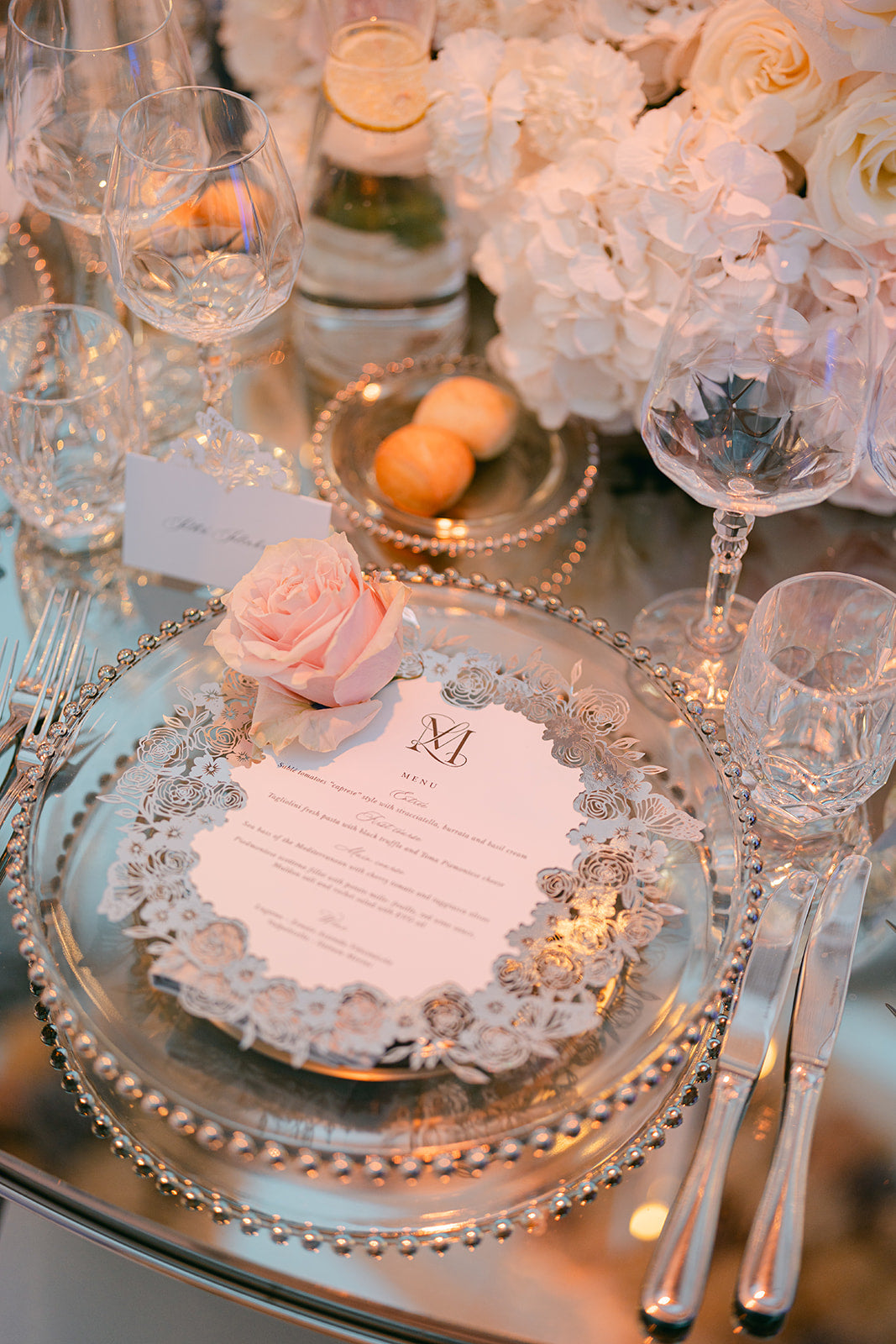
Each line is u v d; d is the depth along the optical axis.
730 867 0.52
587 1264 0.45
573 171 0.69
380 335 0.86
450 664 0.59
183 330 0.67
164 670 0.59
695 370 0.60
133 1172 0.47
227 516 0.67
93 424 0.69
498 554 0.74
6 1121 0.48
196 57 0.98
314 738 0.53
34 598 0.71
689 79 0.69
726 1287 0.44
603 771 0.54
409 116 0.74
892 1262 0.45
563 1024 0.46
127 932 0.48
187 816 0.52
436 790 0.53
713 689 0.67
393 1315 0.44
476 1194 0.44
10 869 0.51
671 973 0.49
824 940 0.54
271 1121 0.44
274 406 0.82
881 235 0.63
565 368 0.74
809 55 0.61
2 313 0.84
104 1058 0.45
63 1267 0.62
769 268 0.56
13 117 0.72
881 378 0.61
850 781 0.56
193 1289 0.61
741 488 0.60
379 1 0.70
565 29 0.74
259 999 0.46
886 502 0.73
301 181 0.88
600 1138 0.46
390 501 0.73
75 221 0.78
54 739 0.56
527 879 0.50
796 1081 0.49
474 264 0.77
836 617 0.60
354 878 0.50
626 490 0.78
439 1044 0.45
